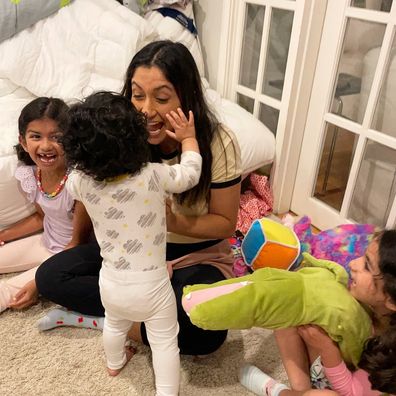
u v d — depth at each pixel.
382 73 1.66
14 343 1.42
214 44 2.35
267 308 1.07
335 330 1.07
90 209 1.12
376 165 1.82
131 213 1.09
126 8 2.11
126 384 1.32
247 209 2.03
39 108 1.44
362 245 1.56
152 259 1.13
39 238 1.73
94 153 1.01
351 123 1.82
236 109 2.15
